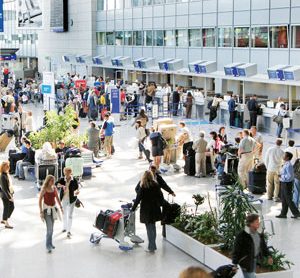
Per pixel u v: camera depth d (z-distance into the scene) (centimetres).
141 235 1370
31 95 4522
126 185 1900
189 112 3547
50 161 1802
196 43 3931
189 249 1228
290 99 2870
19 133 2536
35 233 1393
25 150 2038
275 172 1675
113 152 2414
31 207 1623
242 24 3456
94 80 4503
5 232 1400
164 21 4291
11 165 2048
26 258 1227
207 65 3597
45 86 3119
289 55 3108
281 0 3136
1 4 2661
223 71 3650
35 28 4350
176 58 4166
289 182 1502
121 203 1667
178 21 4116
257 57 3356
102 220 1297
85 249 1280
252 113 2991
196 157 2012
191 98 3531
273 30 3212
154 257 1225
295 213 1513
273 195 1708
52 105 3141
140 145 2317
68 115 2109
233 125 3144
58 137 2050
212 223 1223
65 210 1365
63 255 1242
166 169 2083
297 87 3177
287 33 3108
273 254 1066
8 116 2966
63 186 1358
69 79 4572
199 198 1314
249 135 1816
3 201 1428
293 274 1138
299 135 2739
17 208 1612
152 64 4356
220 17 3656
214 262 1140
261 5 3288
